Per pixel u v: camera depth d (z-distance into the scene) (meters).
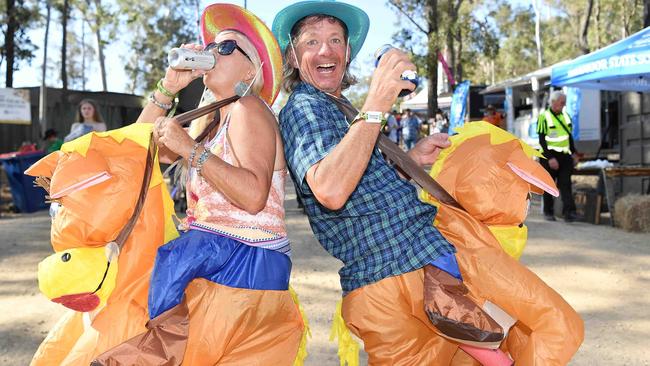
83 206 2.29
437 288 2.47
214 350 2.28
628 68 9.27
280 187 2.49
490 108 15.20
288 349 2.41
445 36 31.41
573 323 2.52
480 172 2.70
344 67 2.71
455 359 2.86
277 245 2.41
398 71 2.26
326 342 4.92
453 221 2.67
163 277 2.26
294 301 2.53
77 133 9.01
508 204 2.69
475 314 2.46
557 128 10.17
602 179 10.21
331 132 2.42
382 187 2.53
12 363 4.49
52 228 2.36
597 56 9.77
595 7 49.28
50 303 6.01
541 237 8.86
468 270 2.60
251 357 2.34
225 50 2.47
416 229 2.54
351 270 2.59
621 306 5.68
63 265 2.29
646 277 6.64
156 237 2.41
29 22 32.62
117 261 2.34
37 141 22.73
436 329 2.51
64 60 38.22
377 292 2.52
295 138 2.43
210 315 2.28
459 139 2.81
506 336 2.56
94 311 2.36
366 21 2.70
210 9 2.60
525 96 25.67
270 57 2.53
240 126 2.32
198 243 2.31
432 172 2.80
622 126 12.55
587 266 7.14
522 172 2.71
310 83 2.64
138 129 2.44
